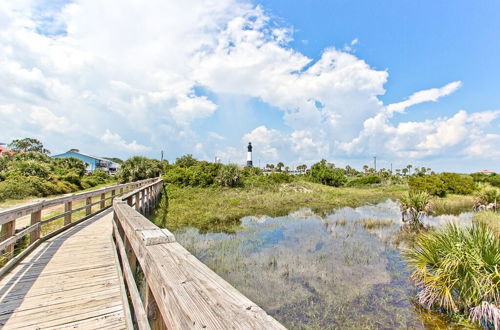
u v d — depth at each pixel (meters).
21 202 10.88
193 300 0.75
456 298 4.01
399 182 33.75
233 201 14.62
